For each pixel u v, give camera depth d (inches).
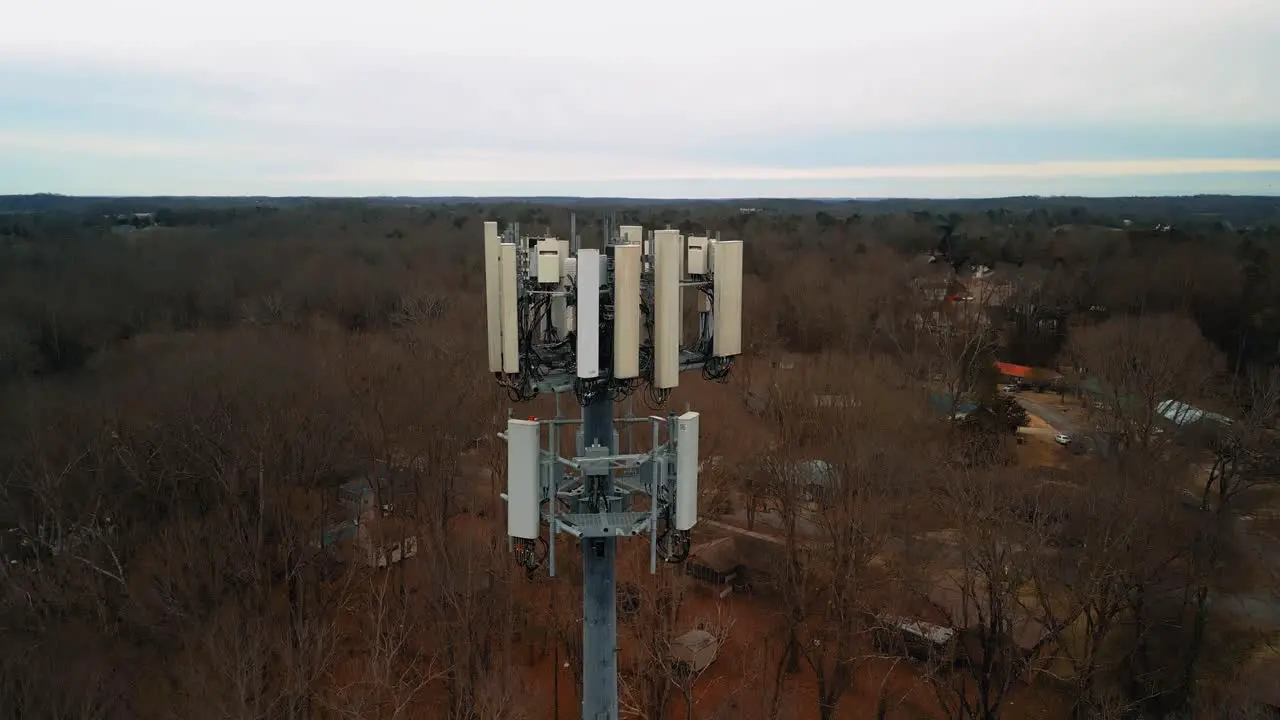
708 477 1261.1
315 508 1307.8
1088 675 894.4
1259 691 920.3
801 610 1031.6
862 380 1455.5
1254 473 1240.2
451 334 1872.5
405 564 1213.7
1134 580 935.0
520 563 319.9
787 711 975.0
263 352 1674.5
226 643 857.5
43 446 1248.8
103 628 987.3
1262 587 1101.7
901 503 1088.8
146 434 1305.4
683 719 973.8
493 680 892.0
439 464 1273.4
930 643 964.6
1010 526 960.9
